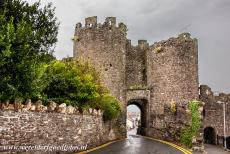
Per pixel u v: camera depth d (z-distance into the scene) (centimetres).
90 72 2766
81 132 2042
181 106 2898
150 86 4416
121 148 2242
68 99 2092
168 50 4322
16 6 1609
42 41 1742
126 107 4350
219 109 4662
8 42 1349
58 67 2153
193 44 4334
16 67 1402
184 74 4234
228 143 3431
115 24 4297
